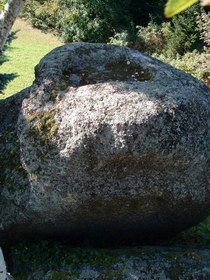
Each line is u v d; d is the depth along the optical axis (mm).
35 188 3752
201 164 3789
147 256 4137
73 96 3777
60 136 3627
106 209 3865
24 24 16078
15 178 3969
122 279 3941
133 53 4473
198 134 3711
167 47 14102
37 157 3695
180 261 4105
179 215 4113
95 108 3619
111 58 4379
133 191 3742
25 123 3816
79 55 4285
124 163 3619
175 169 3738
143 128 3520
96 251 4133
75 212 3852
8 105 4441
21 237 4184
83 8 15133
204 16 11281
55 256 4098
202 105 3855
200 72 10883
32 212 3861
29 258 4094
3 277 3545
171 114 3615
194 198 3928
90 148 3549
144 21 15531
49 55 4238
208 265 4094
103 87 3775
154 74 4121
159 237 4566
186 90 3910
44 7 15914
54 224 3998
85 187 3691
